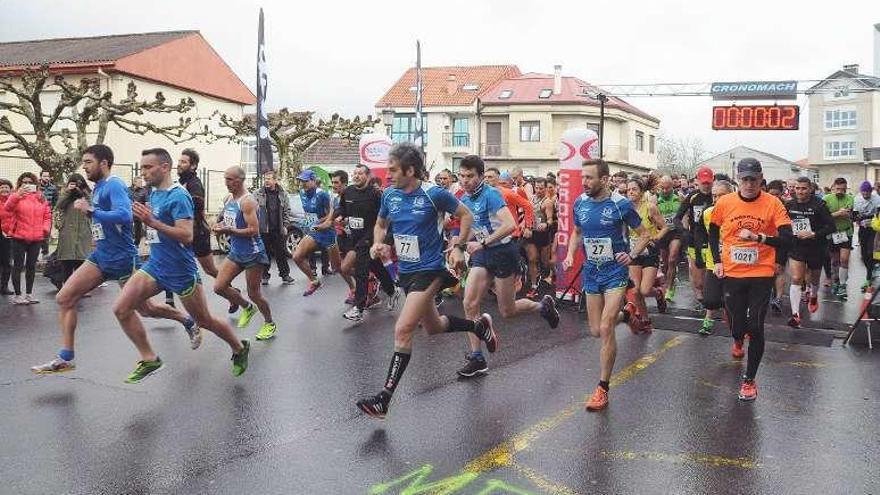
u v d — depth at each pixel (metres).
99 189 6.04
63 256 9.98
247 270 7.58
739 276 5.89
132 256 6.11
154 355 5.74
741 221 5.87
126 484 3.88
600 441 4.66
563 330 8.45
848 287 13.25
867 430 4.94
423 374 6.32
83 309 9.43
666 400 5.62
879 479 4.09
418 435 4.73
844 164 64.81
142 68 25.41
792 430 4.93
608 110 50.00
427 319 5.65
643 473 4.14
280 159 24.16
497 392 5.77
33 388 5.68
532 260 11.26
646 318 8.27
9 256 10.49
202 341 7.49
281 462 4.23
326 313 9.45
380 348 7.35
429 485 3.94
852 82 24.84
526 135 49.59
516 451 4.46
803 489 3.94
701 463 4.30
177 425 4.84
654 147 57.53
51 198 14.82
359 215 8.81
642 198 8.19
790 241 5.70
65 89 14.95
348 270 9.77
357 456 4.34
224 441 4.55
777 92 25.31
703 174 9.53
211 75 28.98
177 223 5.45
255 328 8.38
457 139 50.69
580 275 10.05
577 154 9.88
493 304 10.34
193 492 3.80
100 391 5.62
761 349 5.68
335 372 6.34
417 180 5.14
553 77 52.09
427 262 5.15
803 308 10.35
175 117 27.14
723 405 5.51
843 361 6.98
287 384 5.92
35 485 3.85
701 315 9.41
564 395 5.72
